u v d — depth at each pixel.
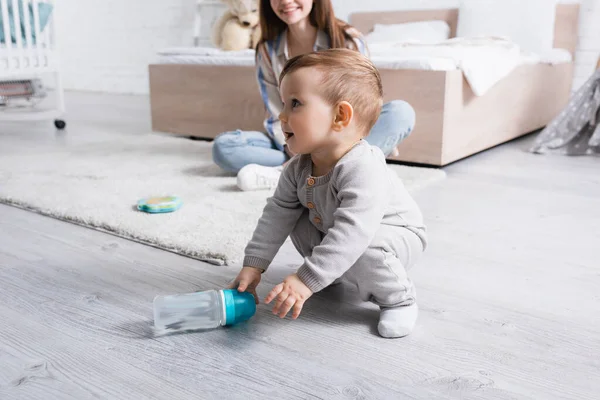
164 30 4.72
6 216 1.47
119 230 1.33
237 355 0.81
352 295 1.01
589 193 1.72
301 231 0.97
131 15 4.88
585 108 2.31
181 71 2.65
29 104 3.89
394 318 0.87
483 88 2.08
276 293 0.80
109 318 0.92
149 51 4.87
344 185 0.82
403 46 2.48
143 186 1.75
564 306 0.97
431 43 2.47
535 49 2.86
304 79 0.80
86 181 1.80
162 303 0.88
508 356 0.80
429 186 1.80
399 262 0.89
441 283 1.06
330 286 1.05
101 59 5.22
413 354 0.81
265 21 1.72
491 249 1.24
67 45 5.44
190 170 1.98
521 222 1.44
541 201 1.63
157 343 0.84
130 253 1.21
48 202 1.55
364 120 0.84
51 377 0.75
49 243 1.27
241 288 0.89
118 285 1.04
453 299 0.99
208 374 0.76
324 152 0.86
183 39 4.62
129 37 4.96
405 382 0.74
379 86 0.86
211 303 0.88
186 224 1.36
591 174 1.98
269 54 1.77
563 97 3.02
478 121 2.21
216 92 2.56
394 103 1.76
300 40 1.69
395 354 0.81
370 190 0.81
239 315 0.88
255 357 0.80
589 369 0.77
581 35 3.02
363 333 0.87
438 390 0.72
